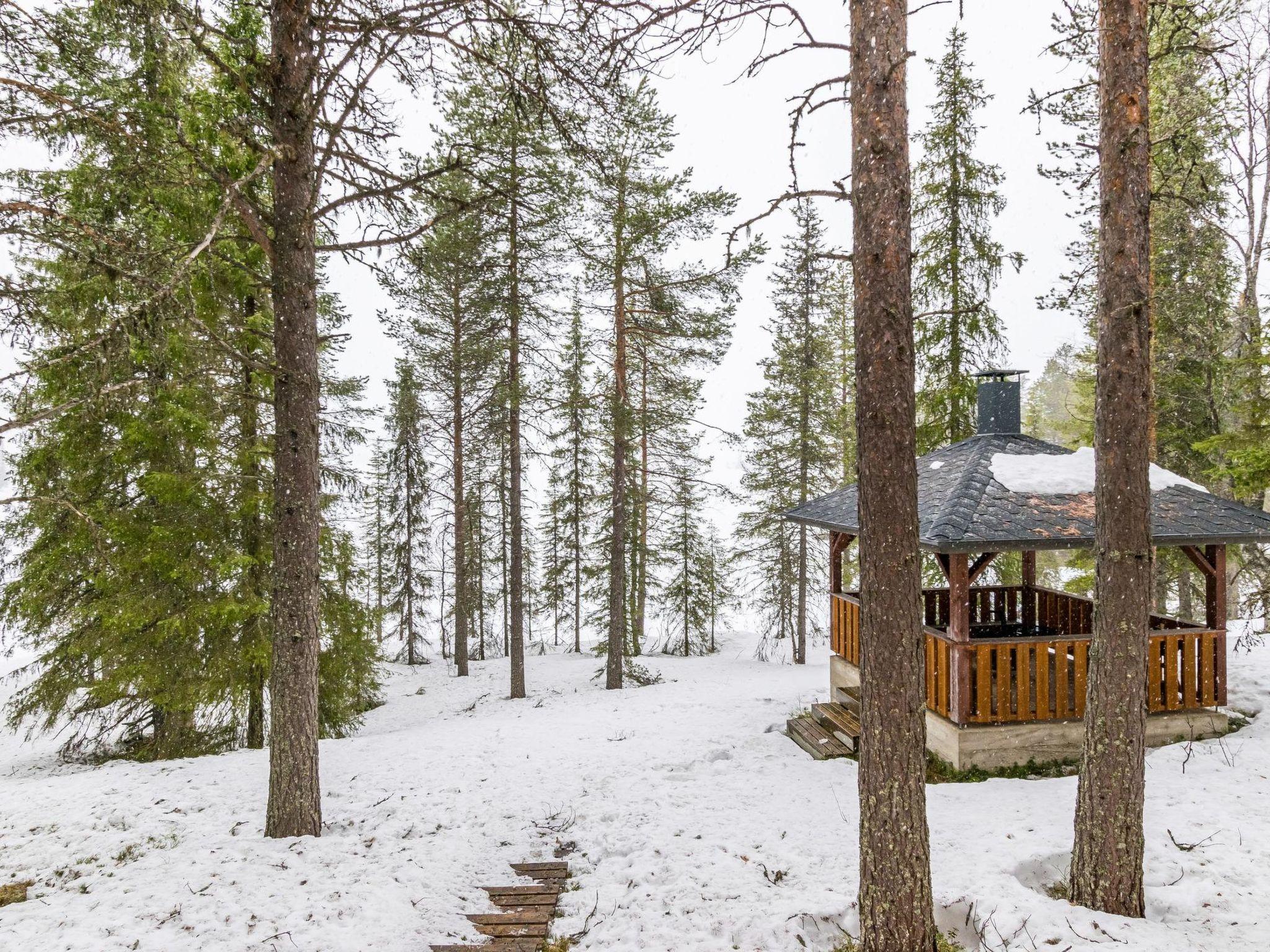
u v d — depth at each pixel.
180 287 4.70
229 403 11.18
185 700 10.45
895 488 4.18
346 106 6.29
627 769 9.08
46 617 11.09
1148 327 4.93
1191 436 15.77
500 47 6.74
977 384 11.34
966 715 7.84
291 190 6.33
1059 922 4.68
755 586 24.12
